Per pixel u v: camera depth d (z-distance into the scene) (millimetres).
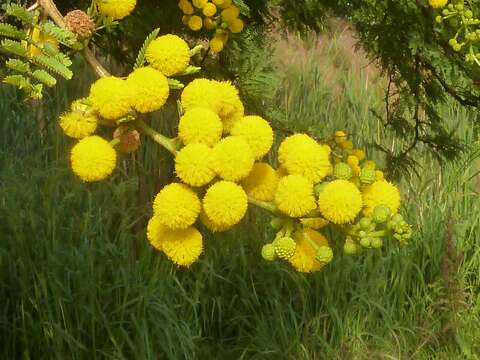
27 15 1004
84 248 3533
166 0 2225
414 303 3928
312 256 1007
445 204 4430
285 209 963
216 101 983
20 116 4656
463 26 2080
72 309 3428
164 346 3352
